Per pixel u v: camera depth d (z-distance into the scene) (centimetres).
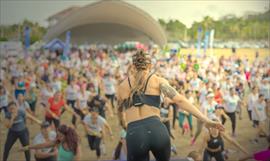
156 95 204
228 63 1540
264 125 1091
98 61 1830
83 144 1019
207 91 1073
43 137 638
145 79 207
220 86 1273
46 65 1508
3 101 1076
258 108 1088
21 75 1343
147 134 190
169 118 808
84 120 818
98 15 2072
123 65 1745
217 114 954
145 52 216
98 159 823
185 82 1423
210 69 1466
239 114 1238
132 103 202
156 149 191
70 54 1883
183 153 989
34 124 1139
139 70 211
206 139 682
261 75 1440
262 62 1554
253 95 1131
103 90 1264
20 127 776
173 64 1516
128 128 197
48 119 915
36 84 1362
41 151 630
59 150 508
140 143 188
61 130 507
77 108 1045
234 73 1441
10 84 1364
